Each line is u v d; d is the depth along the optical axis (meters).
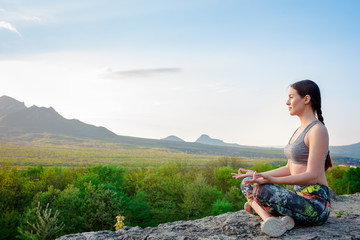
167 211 28.03
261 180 2.55
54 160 131.25
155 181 33.25
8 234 22.81
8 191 28.00
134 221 27.16
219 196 31.61
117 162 133.62
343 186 19.78
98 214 22.70
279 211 2.57
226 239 2.70
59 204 23.16
